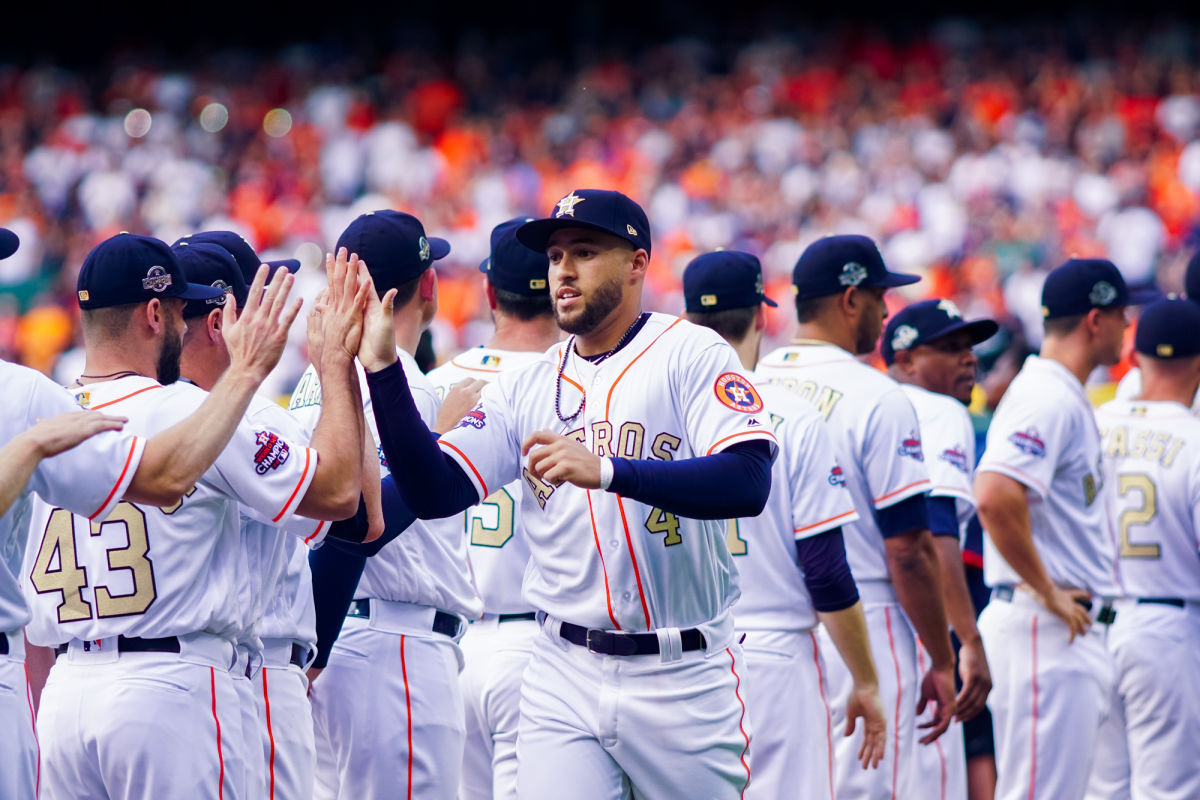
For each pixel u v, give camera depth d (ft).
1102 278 70.95
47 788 46.39
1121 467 72.43
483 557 59.62
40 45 424.87
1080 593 69.05
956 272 246.88
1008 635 69.82
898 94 332.39
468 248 276.82
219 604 45.78
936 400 71.92
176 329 47.03
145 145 326.85
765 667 58.49
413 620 55.16
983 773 82.28
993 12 399.65
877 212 273.13
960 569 67.77
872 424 62.39
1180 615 70.64
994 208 260.62
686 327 47.73
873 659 61.16
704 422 45.50
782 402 59.06
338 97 346.95
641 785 47.57
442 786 55.52
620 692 47.09
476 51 393.91
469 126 328.90
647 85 355.77
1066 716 68.33
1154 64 317.22
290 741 50.83
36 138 340.59
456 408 51.34
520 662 58.85
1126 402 74.13
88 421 38.81
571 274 46.96
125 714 44.24
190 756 44.68
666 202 284.00
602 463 42.29
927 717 70.69
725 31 406.21
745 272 61.87
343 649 54.80
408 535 54.80
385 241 55.83
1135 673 70.95
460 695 57.06
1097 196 266.77
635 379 47.03
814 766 58.80
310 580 51.85
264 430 44.78
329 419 45.11
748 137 310.45
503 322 61.41
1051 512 69.31
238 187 305.53
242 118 347.77
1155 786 70.69
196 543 45.37
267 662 50.55
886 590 64.44
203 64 384.06
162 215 296.51
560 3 421.18
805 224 272.92
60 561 45.68
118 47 423.64
